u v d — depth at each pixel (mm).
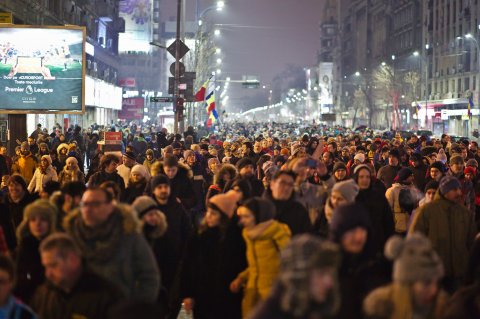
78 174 22328
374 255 9703
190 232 15328
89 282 9719
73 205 13312
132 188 19109
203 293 13719
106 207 10680
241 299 13508
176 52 54062
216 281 13555
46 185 17797
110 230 10656
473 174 22406
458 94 154500
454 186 14875
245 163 19703
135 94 175500
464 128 145000
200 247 13719
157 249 14227
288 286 6910
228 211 13508
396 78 185500
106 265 10617
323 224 15188
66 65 43062
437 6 171250
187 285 13820
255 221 12203
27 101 42969
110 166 21828
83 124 108500
